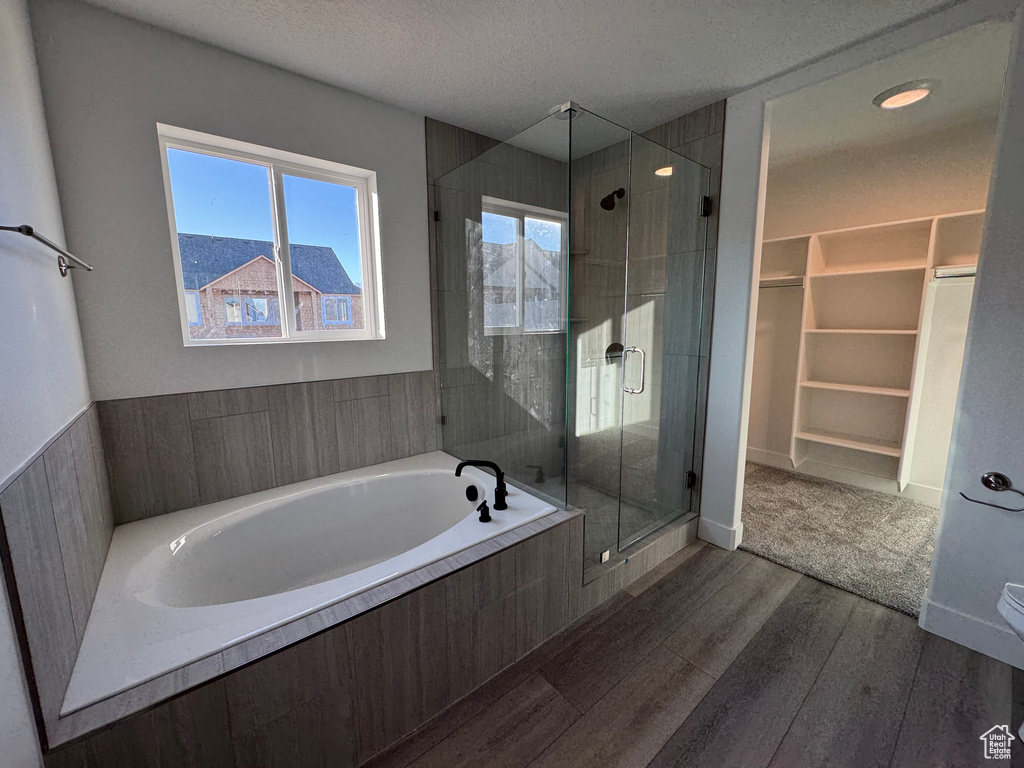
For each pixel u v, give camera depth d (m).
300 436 2.12
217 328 1.93
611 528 2.14
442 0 1.46
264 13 1.53
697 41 1.73
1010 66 1.40
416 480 2.29
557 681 1.58
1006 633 1.59
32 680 0.83
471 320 2.38
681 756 1.29
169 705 0.97
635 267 2.17
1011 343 1.48
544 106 2.26
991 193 1.47
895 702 1.45
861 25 1.63
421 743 1.35
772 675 1.58
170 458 1.79
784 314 3.60
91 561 1.31
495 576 1.55
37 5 1.39
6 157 1.02
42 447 1.02
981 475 1.58
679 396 2.47
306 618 1.21
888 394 2.95
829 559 2.33
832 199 3.21
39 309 1.11
